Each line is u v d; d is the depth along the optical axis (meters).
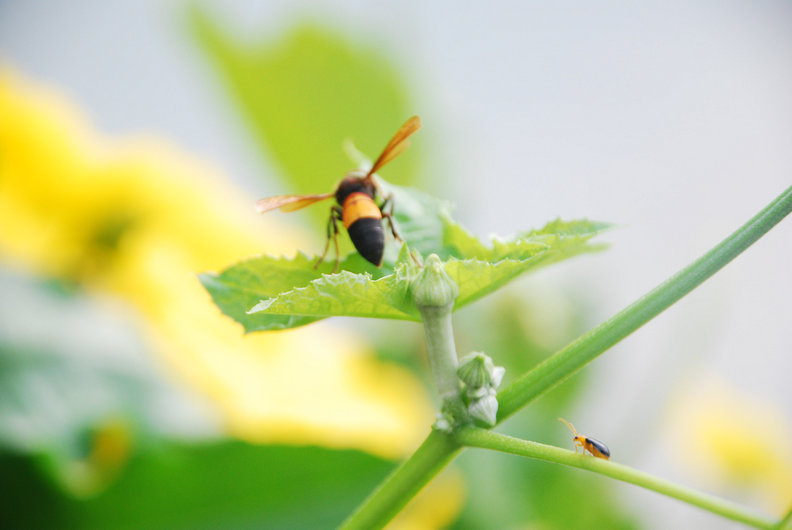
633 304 0.36
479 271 0.36
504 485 0.49
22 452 0.44
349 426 0.46
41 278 0.48
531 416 0.53
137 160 0.52
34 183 0.49
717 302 0.50
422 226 0.40
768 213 0.35
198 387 0.46
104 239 0.49
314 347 0.51
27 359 0.45
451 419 0.36
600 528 0.50
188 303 0.48
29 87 0.52
